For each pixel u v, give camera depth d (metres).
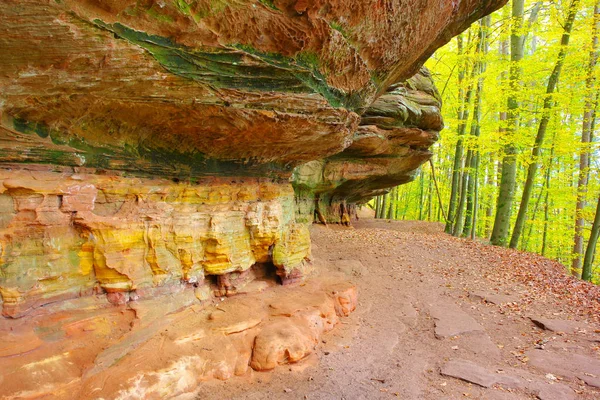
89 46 2.93
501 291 9.55
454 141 16.98
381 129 12.50
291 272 7.24
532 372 5.82
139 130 4.35
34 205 3.70
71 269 4.09
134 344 4.29
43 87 3.14
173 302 5.06
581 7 11.39
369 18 4.50
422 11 5.21
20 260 3.66
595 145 14.79
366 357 5.94
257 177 6.87
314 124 5.14
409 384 5.32
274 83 4.18
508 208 14.28
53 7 2.63
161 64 3.34
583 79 12.12
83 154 4.05
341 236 14.02
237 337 5.14
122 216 4.50
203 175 5.72
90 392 3.54
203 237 5.53
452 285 9.98
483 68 16.97
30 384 3.29
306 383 4.96
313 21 3.89
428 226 20.55
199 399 4.19
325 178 14.09
